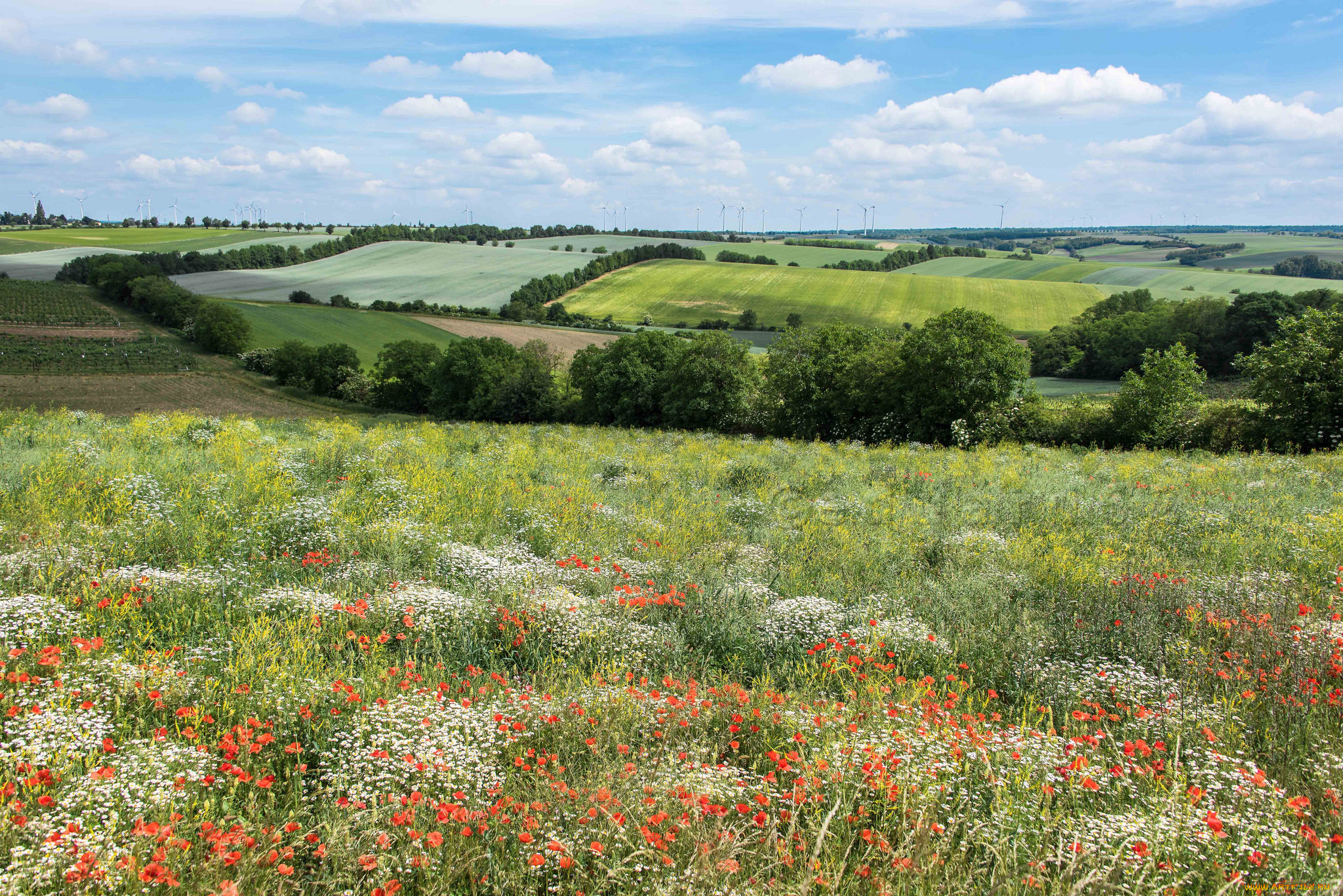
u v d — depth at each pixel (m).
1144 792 4.17
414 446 17.77
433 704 4.67
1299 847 3.61
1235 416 26.89
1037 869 3.36
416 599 6.61
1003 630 6.66
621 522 10.69
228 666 5.09
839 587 8.01
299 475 12.80
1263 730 4.91
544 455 18.45
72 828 3.28
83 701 4.41
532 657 6.15
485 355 66.50
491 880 3.34
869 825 3.85
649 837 3.33
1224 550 9.31
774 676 6.02
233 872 3.18
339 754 4.20
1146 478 16.23
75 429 17.44
